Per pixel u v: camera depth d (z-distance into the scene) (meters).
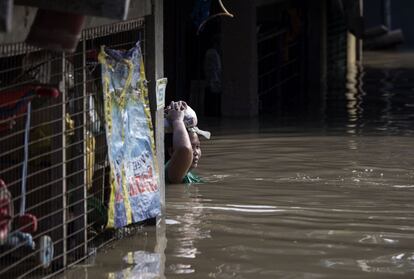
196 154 10.66
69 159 7.23
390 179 10.77
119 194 7.53
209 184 10.56
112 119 7.47
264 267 7.32
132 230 8.43
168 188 10.34
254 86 16.80
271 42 20.19
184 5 17.03
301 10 22.66
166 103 16.55
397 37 32.38
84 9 5.95
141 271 7.20
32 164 7.10
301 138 13.88
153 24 8.56
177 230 8.47
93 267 7.29
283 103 18.78
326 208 9.33
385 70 25.05
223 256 7.62
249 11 16.50
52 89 6.46
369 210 9.23
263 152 12.67
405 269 7.26
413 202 9.60
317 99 19.23
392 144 13.16
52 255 6.89
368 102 18.38
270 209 9.30
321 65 22.98
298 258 7.57
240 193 10.05
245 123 15.70
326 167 11.53
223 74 16.67
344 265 7.36
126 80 7.74
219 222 8.77
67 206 7.15
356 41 27.61
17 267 6.98
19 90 6.61
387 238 8.18
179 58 16.92
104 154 7.75
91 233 7.86
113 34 8.55
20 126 6.96
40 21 6.03
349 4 24.42
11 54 6.25
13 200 6.45
